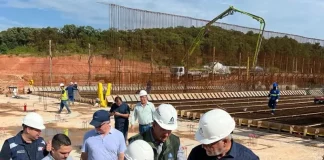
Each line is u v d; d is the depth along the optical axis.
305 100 31.30
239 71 39.50
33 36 78.44
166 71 41.62
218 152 2.64
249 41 57.94
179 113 18.12
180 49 48.75
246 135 13.41
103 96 22.62
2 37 77.56
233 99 30.52
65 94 18.62
